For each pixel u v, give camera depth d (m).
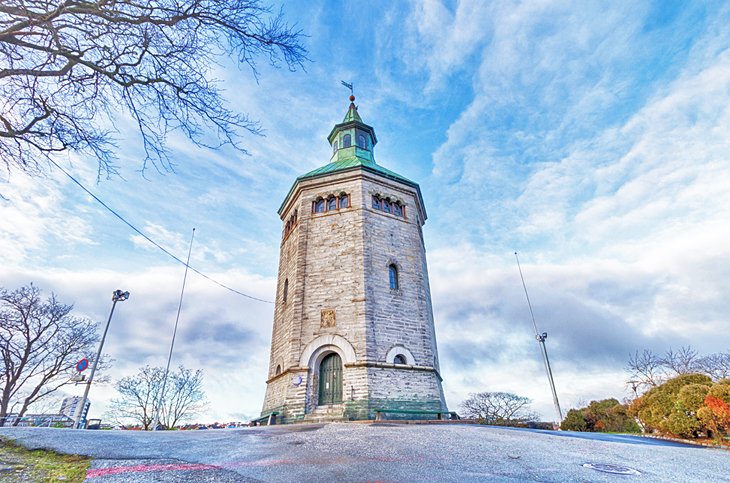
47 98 8.02
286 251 27.34
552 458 8.67
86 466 7.12
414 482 6.30
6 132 7.55
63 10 6.79
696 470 8.31
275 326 25.75
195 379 49.28
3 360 31.72
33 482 6.10
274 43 8.22
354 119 33.00
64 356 34.28
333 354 20.92
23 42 7.04
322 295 22.16
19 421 26.38
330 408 19.17
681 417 14.37
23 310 32.59
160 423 43.25
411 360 21.08
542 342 33.78
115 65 7.77
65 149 8.29
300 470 7.00
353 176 25.53
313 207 25.59
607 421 26.56
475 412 41.66
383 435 11.25
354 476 6.62
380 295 21.98
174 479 6.32
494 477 6.77
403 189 26.88
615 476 7.32
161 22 7.51
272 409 21.67
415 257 24.91
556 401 31.73
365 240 23.06
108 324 26.77
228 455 8.34
